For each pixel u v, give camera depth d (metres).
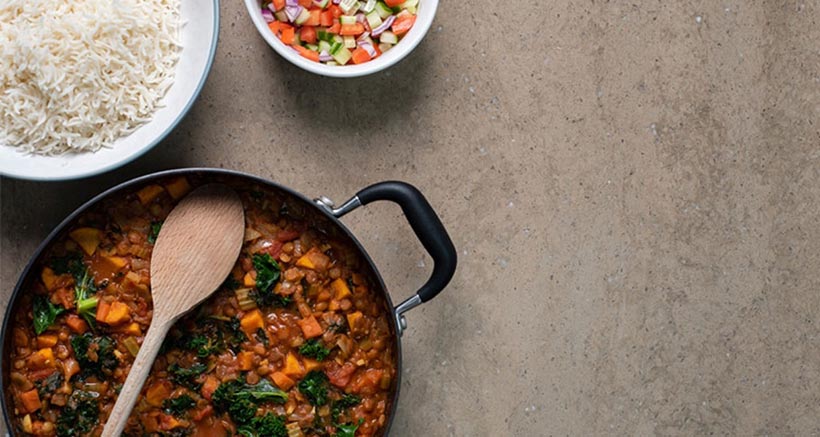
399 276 1.04
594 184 1.05
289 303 0.97
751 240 1.07
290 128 1.02
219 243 0.95
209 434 0.97
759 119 1.07
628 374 1.06
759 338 1.08
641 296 1.06
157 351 0.93
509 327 1.05
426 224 0.93
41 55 0.92
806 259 1.08
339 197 1.03
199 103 1.01
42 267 0.96
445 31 1.04
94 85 0.94
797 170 1.07
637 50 1.06
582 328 1.06
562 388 1.05
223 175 0.94
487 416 1.05
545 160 1.05
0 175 0.94
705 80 1.06
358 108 1.03
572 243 1.05
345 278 0.98
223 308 0.97
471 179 1.04
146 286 0.96
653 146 1.06
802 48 1.07
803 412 1.08
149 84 0.96
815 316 1.08
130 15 0.94
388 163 1.03
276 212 0.98
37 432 0.96
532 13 1.04
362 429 0.98
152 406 0.96
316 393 0.97
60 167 0.95
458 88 1.04
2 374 0.92
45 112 0.94
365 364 0.98
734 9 1.06
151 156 1.01
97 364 0.96
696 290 1.07
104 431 0.92
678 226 1.07
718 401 1.07
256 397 0.97
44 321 0.96
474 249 1.04
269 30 0.96
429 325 1.04
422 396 1.04
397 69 1.03
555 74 1.05
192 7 0.96
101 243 0.96
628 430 1.06
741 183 1.07
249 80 1.02
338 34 0.99
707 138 1.07
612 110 1.05
